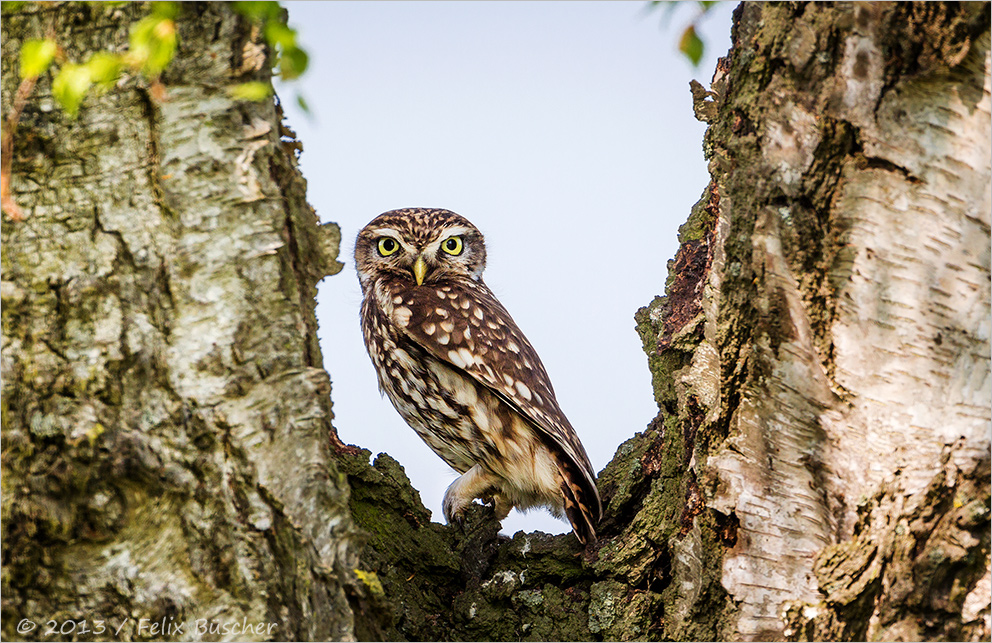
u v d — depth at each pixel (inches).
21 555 220.1
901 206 254.5
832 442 255.8
